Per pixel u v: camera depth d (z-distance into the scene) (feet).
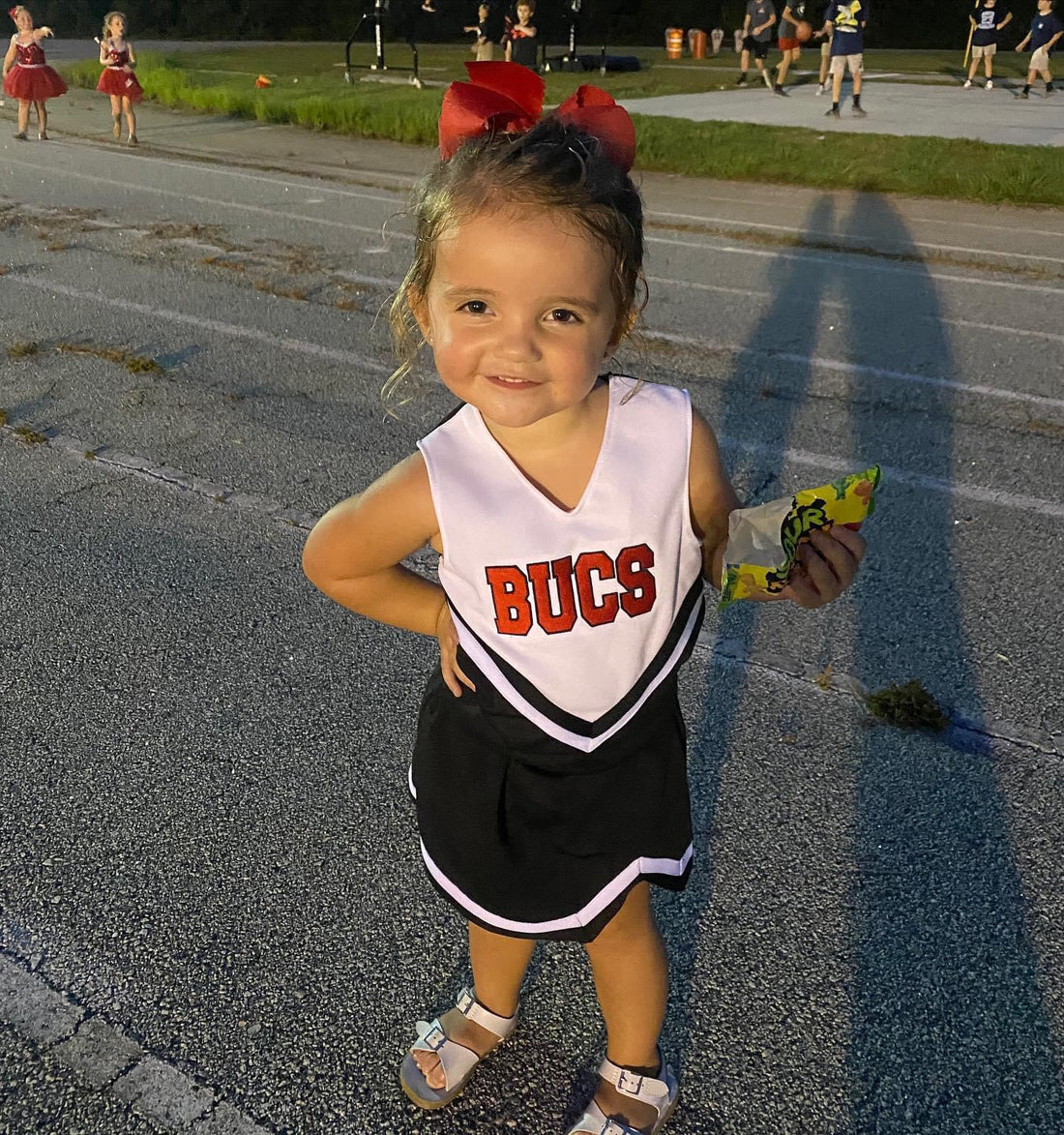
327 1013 6.84
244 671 10.31
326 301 21.91
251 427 15.76
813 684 10.21
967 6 114.93
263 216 29.60
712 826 8.45
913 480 14.37
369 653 10.64
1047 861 8.12
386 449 15.16
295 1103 6.28
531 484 4.70
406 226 28.58
